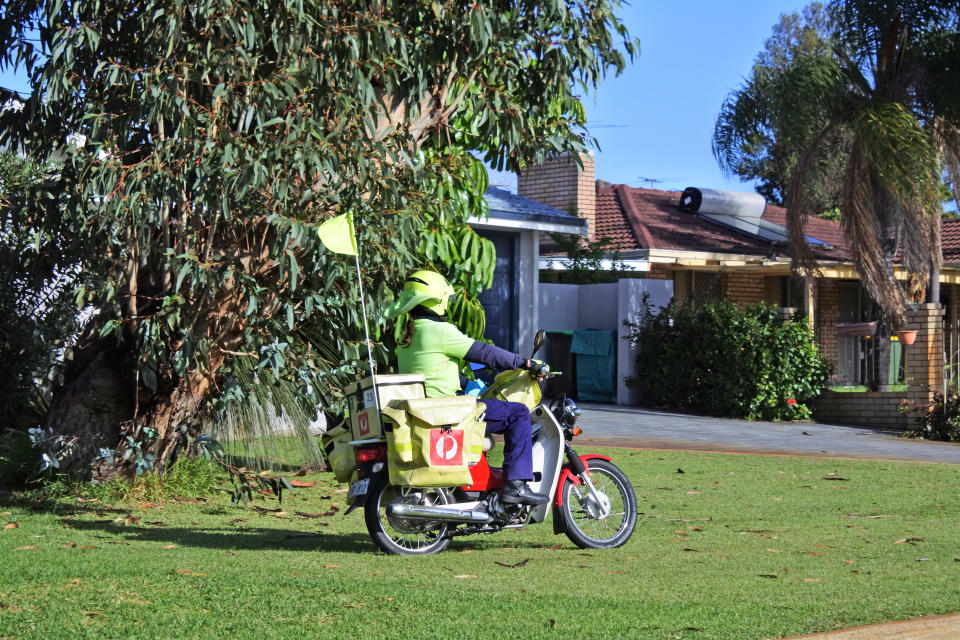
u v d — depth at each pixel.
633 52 12.59
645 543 10.34
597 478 11.30
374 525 9.40
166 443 12.62
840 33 28.73
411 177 11.91
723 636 6.40
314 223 11.22
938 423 22.56
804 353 25.91
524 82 12.70
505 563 9.09
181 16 9.98
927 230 26.83
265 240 11.60
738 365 25.84
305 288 12.30
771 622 6.77
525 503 9.65
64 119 11.23
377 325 12.55
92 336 12.70
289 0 10.27
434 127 12.88
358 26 10.98
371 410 9.40
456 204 14.10
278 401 13.41
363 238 11.42
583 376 29.38
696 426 23.75
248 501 12.10
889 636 6.43
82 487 12.17
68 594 7.13
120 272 11.75
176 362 11.09
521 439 9.67
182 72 10.33
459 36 11.73
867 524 11.66
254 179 10.09
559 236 34.34
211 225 11.12
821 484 15.18
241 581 7.66
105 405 12.31
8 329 13.63
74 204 10.56
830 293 37.06
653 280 29.06
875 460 18.14
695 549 9.99
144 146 11.58
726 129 28.78
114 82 10.18
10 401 14.37
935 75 27.36
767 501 13.46
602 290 29.94
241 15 10.49
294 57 10.84
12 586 7.34
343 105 11.03
